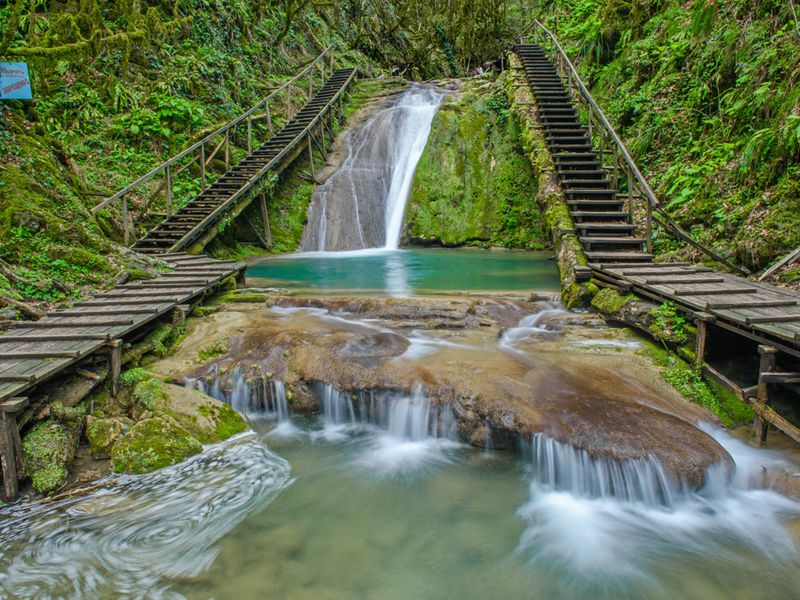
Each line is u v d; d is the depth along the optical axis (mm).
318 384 4973
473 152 14875
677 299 5309
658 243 8539
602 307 6320
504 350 5453
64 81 12305
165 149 12922
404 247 14039
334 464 4273
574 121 12406
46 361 4230
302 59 21312
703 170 8641
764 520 3502
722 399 4668
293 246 13250
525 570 3111
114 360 4742
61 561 3150
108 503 3680
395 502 3764
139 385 4727
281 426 4930
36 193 7539
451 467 4180
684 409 4492
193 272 7922
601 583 3006
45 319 5398
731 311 4738
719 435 4312
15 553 3201
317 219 13945
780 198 7059
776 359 4523
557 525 3514
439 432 4484
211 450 4355
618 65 13078
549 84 14328
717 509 3594
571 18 17719
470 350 5430
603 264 7156
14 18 8219
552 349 5469
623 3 13508
